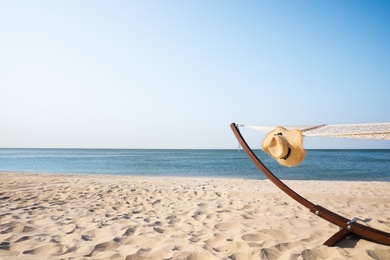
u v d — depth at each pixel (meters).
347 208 5.26
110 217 4.52
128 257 2.79
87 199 6.17
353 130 2.54
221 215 4.60
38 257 2.79
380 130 2.36
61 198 6.24
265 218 4.38
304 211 4.86
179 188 7.94
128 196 6.59
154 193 7.05
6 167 24.47
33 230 3.74
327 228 3.80
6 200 5.86
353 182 10.45
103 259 2.74
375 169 21.70
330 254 2.81
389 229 3.81
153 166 27.27
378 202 5.94
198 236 3.49
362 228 2.90
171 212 4.94
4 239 3.31
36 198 6.16
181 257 2.77
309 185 9.34
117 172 19.83
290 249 2.96
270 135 3.01
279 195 6.64
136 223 4.12
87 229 3.81
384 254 2.76
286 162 2.89
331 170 20.97
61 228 3.85
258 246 3.04
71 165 28.02
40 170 21.12
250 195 6.69
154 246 3.13
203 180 11.41
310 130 2.88
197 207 5.29
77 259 2.74
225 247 3.07
